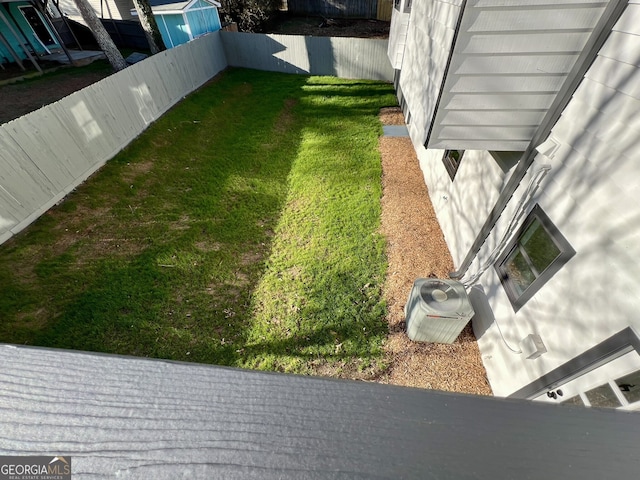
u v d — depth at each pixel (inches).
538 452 20.0
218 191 249.9
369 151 299.7
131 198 230.7
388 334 156.6
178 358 146.6
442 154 211.5
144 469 19.1
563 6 77.4
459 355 145.9
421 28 136.6
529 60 88.1
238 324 161.8
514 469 19.5
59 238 189.5
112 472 19.0
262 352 150.6
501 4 79.5
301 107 385.4
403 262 188.9
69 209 207.8
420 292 136.1
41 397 22.0
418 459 19.7
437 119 104.7
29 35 517.7
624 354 71.4
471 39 86.4
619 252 72.8
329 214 228.2
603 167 77.1
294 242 208.1
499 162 124.5
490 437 20.5
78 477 19.0
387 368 143.6
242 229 217.6
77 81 445.7
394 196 242.2
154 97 318.7
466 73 93.2
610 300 75.2
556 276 93.4
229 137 323.3
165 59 336.8
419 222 216.4
